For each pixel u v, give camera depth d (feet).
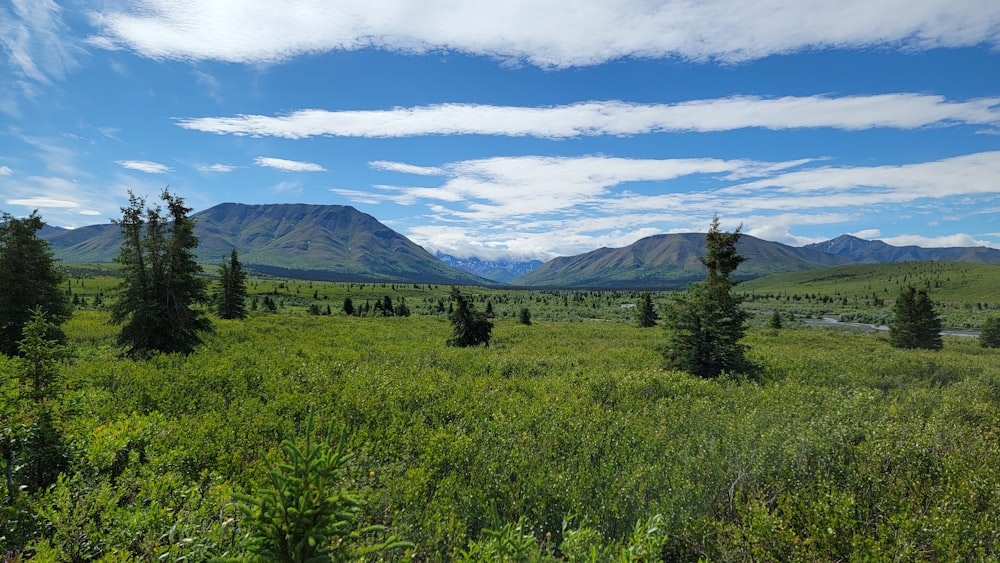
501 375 61.00
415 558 17.37
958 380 61.46
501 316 269.03
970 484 19.75
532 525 19.02
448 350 86.38
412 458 26.45
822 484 20.45
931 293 589.73
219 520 17.56
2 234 62.80
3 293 61.46
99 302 198.80
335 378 48.65
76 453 21.61
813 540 15.90
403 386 44.55
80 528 16.57
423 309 307.78
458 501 20.86
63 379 22.90
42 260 65.21
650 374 55.93
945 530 16.16
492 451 26.61
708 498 20.65
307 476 9.85
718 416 35.06
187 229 68.95
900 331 122.11
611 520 19.80
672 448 26.58
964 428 29.68
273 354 67.51
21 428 19.39
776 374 62.85
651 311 187.83
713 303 60.13
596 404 40.57
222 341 86.33
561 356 80.84
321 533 9.59
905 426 28.66
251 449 26.73
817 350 98.32
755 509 17.44
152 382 42.91
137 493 19.93
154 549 15.25
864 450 24.03
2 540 14.83
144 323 63.82
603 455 27.58
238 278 165.89
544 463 25.43
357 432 29.96
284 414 34.88
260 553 9.44
